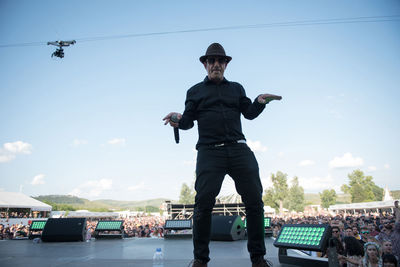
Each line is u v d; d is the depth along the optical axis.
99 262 2.86
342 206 43.53
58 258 3.23
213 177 1.89
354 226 8.77
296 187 80.06
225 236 6.12
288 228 2.65
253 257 1.95
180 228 7.30
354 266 5.14
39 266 2.59
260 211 1.97
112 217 50.47
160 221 34.44
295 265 2.48
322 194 107.44
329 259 2.11
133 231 17.34
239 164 1.96
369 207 35.59
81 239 6.02
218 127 2.02
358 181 86.38
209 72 2.19
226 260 2.90
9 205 31.23
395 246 5.56
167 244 5.34
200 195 1.87
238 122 2.12
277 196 77.75
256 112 2.07
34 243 5.68
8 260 3.09
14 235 17.27
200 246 1.87
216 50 2.17
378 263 4.88
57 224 6.02
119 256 3.44
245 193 1.97
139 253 3.79
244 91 2.33
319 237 2.25
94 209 121.38
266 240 6.28
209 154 1.96
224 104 2.12
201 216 1.87
